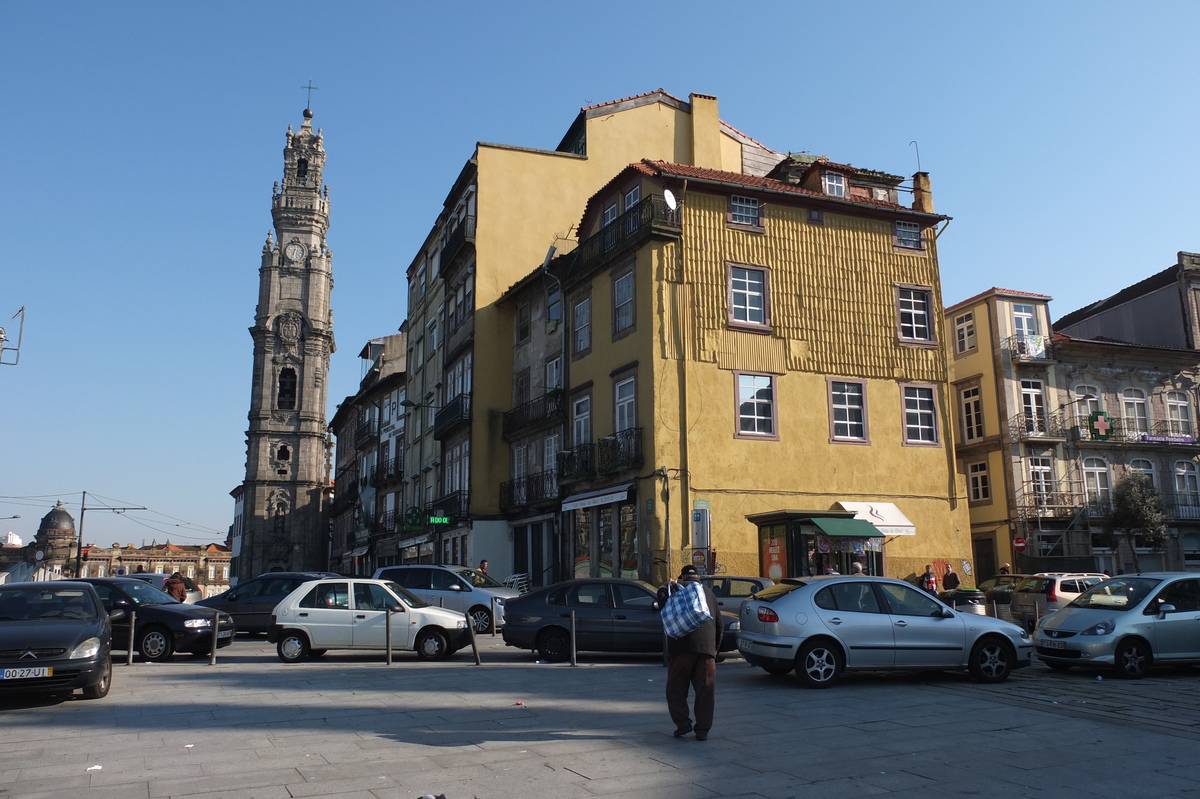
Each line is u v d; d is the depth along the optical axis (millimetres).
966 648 13188
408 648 16562
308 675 13992
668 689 9078
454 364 38719
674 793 6891
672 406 25219
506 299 35000
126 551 108438
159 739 8906
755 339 26641
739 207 27281
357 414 65062
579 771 7559
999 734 9297
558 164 36375
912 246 29438
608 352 27688
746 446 25797
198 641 16688
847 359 27672
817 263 27953
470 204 37375
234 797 6738
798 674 12555
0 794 6848
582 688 12445
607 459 26406
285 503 86312
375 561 54031
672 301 25906
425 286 46656
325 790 6934
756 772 7578
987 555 37281
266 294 89250
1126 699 11664
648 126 36969
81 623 11641
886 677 13867
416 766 7719
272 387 87875
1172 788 7227
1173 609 14109
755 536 25375
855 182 30531
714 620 9047
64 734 9211
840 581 13234
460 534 35812
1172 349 39062
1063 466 37094
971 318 39062
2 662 10609
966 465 38781
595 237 28750
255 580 21641
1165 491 38594
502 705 10969
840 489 26656
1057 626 14438
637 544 24969
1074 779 7480
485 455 34375
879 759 8109
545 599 16688
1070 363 38250
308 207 92000
